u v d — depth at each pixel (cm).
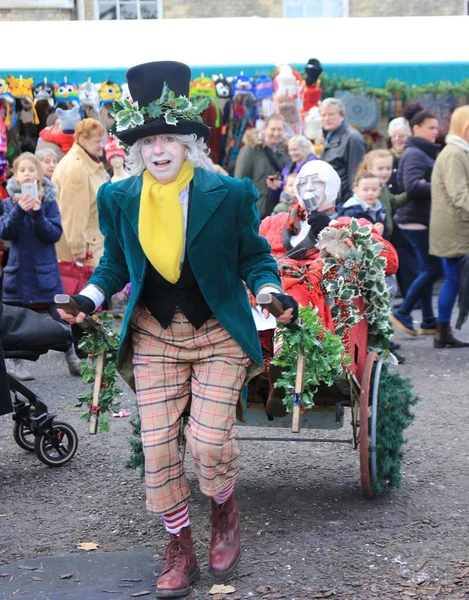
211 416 334
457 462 491
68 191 786
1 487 467
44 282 707
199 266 330
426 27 1120
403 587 344
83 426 571
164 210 327
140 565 370
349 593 340
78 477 479
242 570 361
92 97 1045
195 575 352
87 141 796
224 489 349
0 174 980
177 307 337
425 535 391
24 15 1606
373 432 414
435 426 559
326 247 414
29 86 1039
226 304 338
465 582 347
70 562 375
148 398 341
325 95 1080
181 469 344
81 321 347
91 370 388
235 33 1107
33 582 358
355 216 694
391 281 694
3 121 1001
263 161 923
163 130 326
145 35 1095
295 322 354
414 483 458
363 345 436
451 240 754
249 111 1067
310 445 522
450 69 1058
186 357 341
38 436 487
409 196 808
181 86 338
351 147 841
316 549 378
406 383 450
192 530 403
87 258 805
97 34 1105
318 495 442
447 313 782
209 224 329
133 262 336
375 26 1126
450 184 745
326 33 1107
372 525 403
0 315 476
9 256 709
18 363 699
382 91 1081
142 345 346
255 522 409
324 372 369
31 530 410
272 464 491
